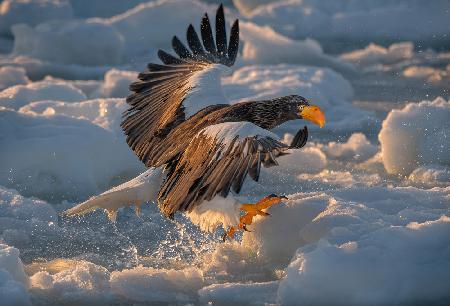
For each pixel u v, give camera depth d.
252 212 9.67
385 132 14.71
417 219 9.66
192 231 11.62
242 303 9.03
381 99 20.34
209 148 8.48
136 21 27.67
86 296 9.24
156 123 10.28
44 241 11.12
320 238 9.38
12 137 13.68
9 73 21.81
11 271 9.23
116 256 10.70
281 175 14.40
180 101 10.25
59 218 12.14
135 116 10.54
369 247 8.95
